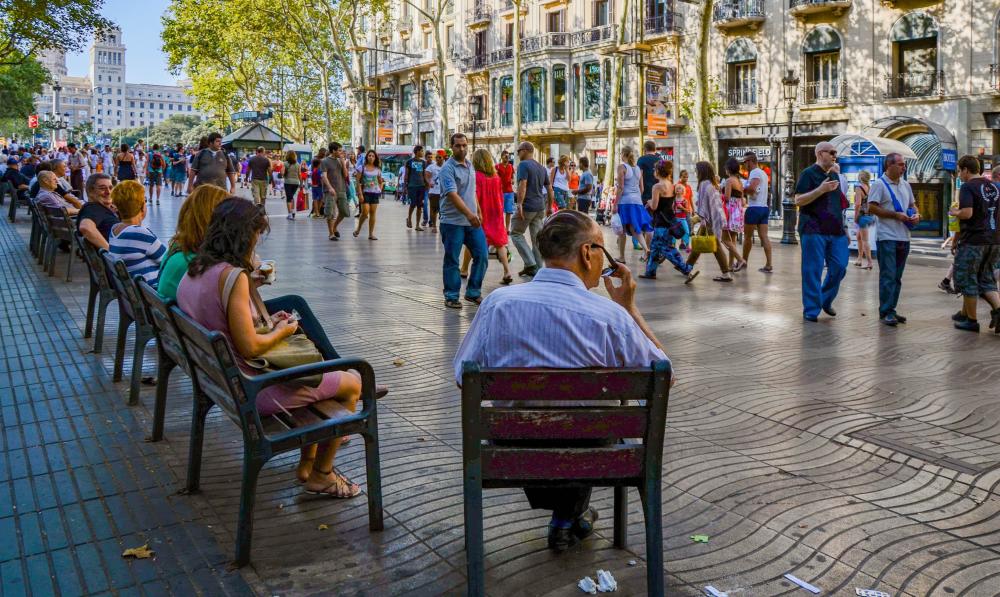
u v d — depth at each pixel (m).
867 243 14.56
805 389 6.00
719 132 36.78
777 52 34.34
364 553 3.40
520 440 2.92
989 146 28.47
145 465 4.38
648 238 14.25
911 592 3.08
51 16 23.47
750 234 13.39
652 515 2.78
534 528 3.64
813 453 4.64
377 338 7.62
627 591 3.08
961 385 6.13
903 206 8.66
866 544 3.49
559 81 45.31
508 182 16.05
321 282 11.13
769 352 7.27
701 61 25.27
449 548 3.44
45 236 12.09
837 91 32.72
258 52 55.66
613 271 3.30
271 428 3.58
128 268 6.14
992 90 27.98
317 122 67.44
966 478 4.24
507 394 2.71
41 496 3.96
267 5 47.78
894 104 30.83
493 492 4.06
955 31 29.02
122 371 6.18
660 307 9.67
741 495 4.02
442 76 42.53
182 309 3.79
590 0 43.62
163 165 25.80
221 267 3.69
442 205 9.30
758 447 4.74
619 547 3.43
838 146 18.28
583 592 3.08
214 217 3.80
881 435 4.93
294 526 3.65
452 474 4.27
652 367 2.73
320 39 50.78
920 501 3.96
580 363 2.96
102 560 3.31
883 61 31.03
